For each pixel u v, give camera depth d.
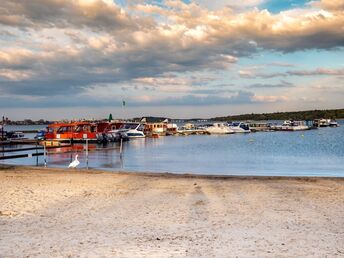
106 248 8.80
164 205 13.92
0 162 38.47
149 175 23.41
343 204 14.12
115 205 13.93
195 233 10.16
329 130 130.50
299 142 73.50
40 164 36.66
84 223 11.31
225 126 113.44
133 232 10.27
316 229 10.58
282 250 8.65
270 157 45.56
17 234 10.08
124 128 89.31
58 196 15.68
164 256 8.20
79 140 65.81
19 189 17.31
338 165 36.69
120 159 40.59
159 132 100.94
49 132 68.38
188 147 62.66
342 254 8.36
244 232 10.26
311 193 16.53
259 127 130.00
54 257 8.12
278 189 17.64
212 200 14.88
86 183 19.41
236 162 40.06
